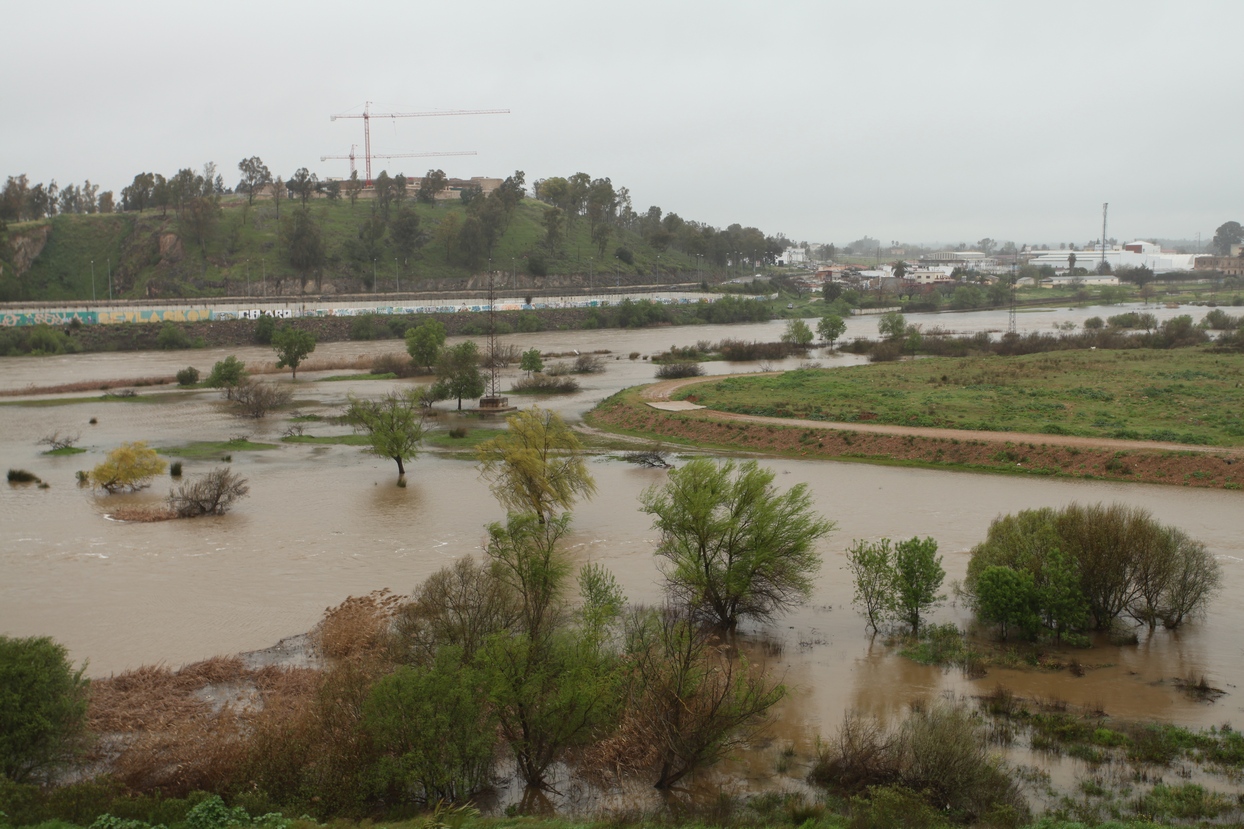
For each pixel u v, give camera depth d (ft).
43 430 283.79
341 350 526.98
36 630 124.06
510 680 84.84
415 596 133.18
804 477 218.38
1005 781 79.82
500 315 636.48
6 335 499.10
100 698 101.71
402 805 78.79
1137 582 121.19
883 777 82.84
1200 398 280.92
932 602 125.39
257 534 170.30
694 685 87.51
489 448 179.93
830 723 95.81
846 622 126.21
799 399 304.09
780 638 120.47
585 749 90.07
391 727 80.18
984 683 105.29
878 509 185.68
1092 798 79.10
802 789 82.89
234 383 345.51
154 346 532.32
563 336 613.52
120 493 203.00
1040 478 213.66
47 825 67.82
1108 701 99.86
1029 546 125.39
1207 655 112.27
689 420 279.90
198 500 184.24
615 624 117.50
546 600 103.24
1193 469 205.36
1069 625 116.47
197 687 105.40
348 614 126.00
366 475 221.87
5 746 80.18
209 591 139.23
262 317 558.97
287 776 79.56
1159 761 85.66
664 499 139.03
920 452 235.61
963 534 166.50
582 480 178.19
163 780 81.30
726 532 123.85
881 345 480.64
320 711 87.51
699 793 82.64
